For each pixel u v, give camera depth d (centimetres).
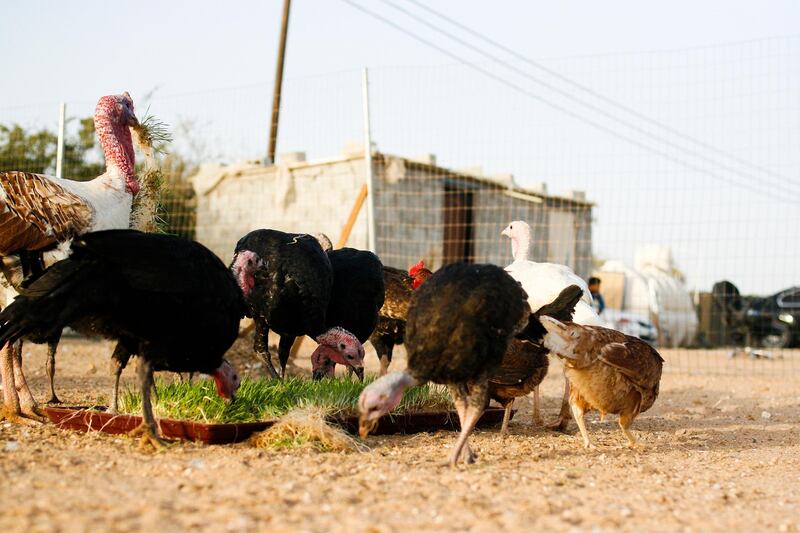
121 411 383
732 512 311
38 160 841
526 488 323
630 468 359
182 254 351
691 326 1223
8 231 370
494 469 346
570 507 306
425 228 1020
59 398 454
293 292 435
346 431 377
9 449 344
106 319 352
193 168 1076
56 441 359
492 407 433
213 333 355
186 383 396
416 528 285
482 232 1119
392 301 495
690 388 615
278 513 291
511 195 1123
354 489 312
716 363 883
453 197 1080
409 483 321
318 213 985
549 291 443
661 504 314
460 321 337
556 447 391
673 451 392
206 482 314
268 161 962
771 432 441
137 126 410
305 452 353
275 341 786
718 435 430
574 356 375
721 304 1173
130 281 342
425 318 339
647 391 387
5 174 374
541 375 404
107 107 398
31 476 314
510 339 349
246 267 398
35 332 383
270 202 1022
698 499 322
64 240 379
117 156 398
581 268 1105
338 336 445
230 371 370
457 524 289
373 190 665
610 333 383
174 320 348
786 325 1136
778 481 350
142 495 301
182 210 1052
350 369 469
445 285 342
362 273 471
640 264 1448
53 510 286
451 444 384
